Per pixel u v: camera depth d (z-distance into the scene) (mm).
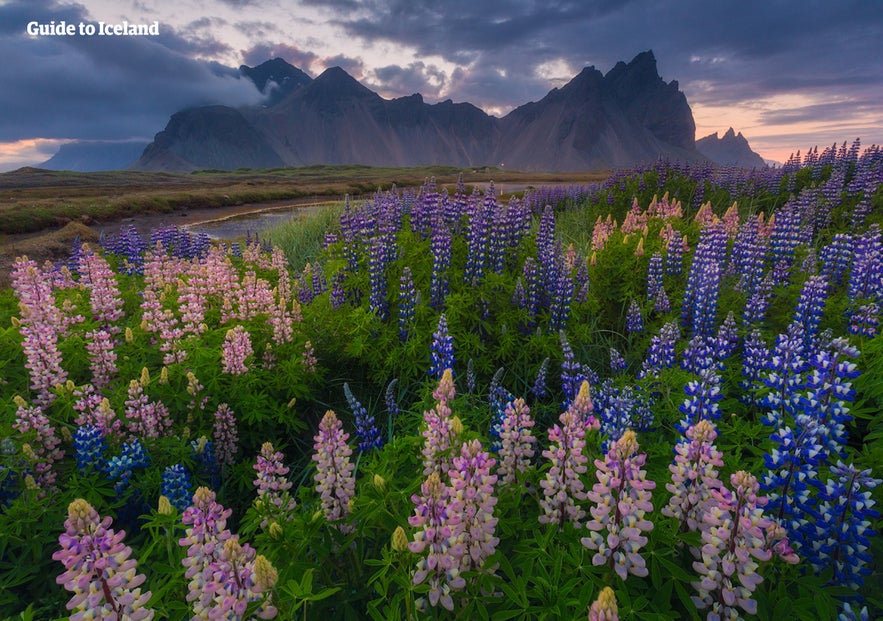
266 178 134125
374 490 3346
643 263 9336
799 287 7734
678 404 5082
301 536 3270
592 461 3721
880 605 2760
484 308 7750
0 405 5562
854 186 14133
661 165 20672
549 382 7223
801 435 3158
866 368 5129
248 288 8477
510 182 88000
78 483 4684
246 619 2561
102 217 36219
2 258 18312
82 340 7164
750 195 17672
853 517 2934
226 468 5777
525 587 2754
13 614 3801
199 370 6469
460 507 2613
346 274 9070
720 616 2574
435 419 3564
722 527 2527
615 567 2580
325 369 7383
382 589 2738
